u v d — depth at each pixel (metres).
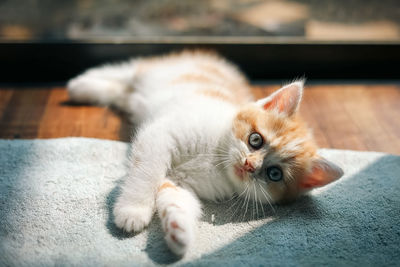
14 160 0.47
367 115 0.61
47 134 0.54
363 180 0.48
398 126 0.59
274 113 0.45
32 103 0.59
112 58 0.65
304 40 0.66
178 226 0.39
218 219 0.44
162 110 0.49
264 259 0.39
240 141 0.44
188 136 0.44
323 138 0.56
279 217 0.44
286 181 0.45
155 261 0.39
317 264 0.39
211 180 0.45
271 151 0.44
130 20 0.68
